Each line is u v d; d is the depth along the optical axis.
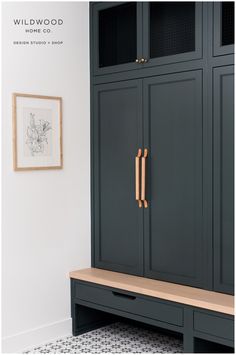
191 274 3.01
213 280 2.88
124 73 3.34
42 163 3.28
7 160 3.09
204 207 2.91
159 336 3.46
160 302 2.92
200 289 2.94
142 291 2.99
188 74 2.97
